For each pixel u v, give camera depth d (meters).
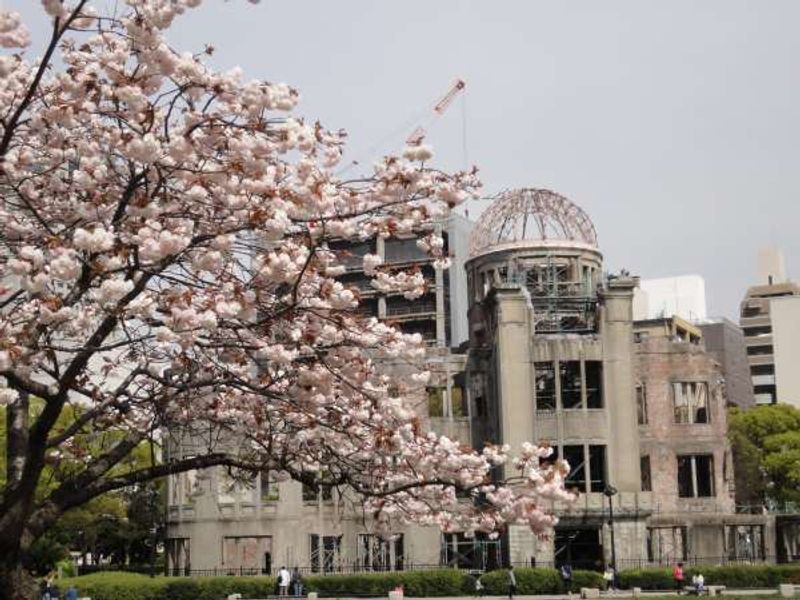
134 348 16.14
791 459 75.38
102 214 14.30
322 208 14.81
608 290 59.78
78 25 14.24
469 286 69.00
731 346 135.25
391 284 17.42
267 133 14.69
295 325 16.20
